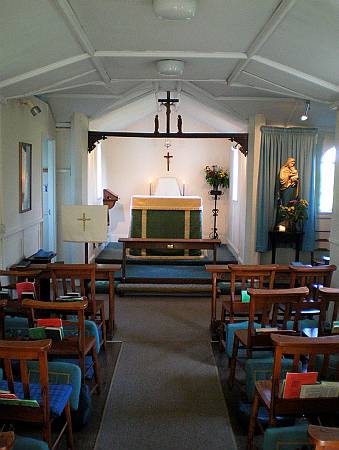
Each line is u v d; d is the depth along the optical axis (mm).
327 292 3396
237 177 8727
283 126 7109
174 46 4047
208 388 3738
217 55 4262
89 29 3613
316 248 7535
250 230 7195
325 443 1517
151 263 7707
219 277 5754
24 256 5844
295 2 2938
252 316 3314
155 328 5180
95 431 3082
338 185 4961
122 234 10172
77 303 3117
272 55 4137
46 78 4754
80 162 7039
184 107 9047
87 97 6730
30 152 5996
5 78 4234
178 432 3086
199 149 10078
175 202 8328
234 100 6793
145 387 3740
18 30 3264
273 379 2385
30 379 2924
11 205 5266
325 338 2369
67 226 5570
